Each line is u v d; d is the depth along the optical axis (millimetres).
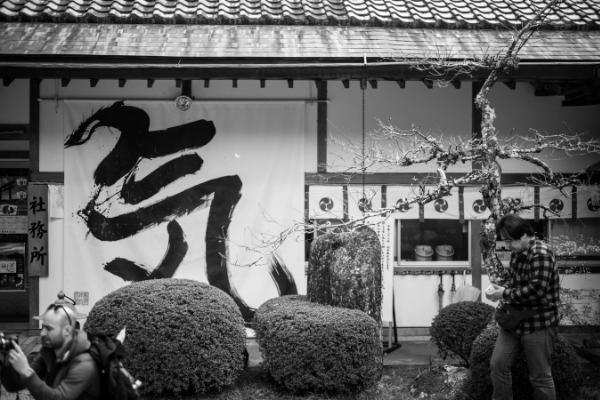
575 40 9859
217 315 7125
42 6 10055
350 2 10797
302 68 8781
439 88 10023
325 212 9820
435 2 10984
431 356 8789
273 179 9805
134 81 9773
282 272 9773
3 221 10945
